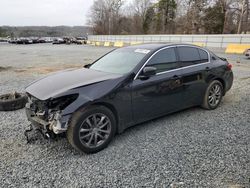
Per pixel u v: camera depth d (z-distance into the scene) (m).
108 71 4.29
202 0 46.62
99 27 81.19
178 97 4.68
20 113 5.28
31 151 3.61
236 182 2.84
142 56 4.32
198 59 5.12
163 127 4.46
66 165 3.23
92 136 3.53
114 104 3.71
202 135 4.12
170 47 4.68
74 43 54.31
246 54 16.61
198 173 3.02
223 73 5.54
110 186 2.79
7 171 3.10
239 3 40.34
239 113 5.21
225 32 44.47
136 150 3.61
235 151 3.56
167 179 2.91
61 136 3.58
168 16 60.00
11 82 8.73
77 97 3.42
